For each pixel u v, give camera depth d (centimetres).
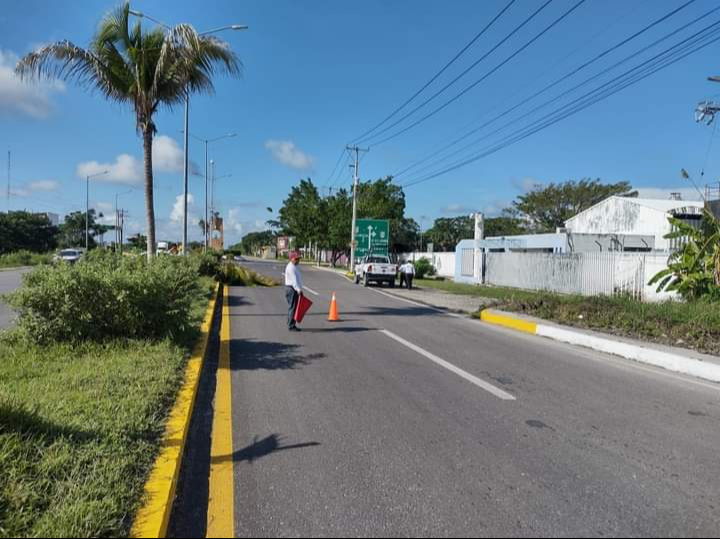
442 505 364
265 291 2228
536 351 955
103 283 765
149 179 1408
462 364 820
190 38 1243
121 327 795
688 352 866
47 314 751
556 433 512
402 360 839
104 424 438
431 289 2616
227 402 593
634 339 1002
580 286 2306
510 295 2116
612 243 2730
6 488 323
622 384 721
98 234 8325
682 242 1789
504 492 385
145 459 397
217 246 5394
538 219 5803
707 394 679
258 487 388
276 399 606
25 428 403
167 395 552
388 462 434
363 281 2917
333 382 688
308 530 331
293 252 1152
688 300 1301
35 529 292
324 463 431
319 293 2192
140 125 1395
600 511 361
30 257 4519
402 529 333
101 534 299
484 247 3070
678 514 359
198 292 1535
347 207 5488
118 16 1323
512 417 559
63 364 644
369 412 565
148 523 317
